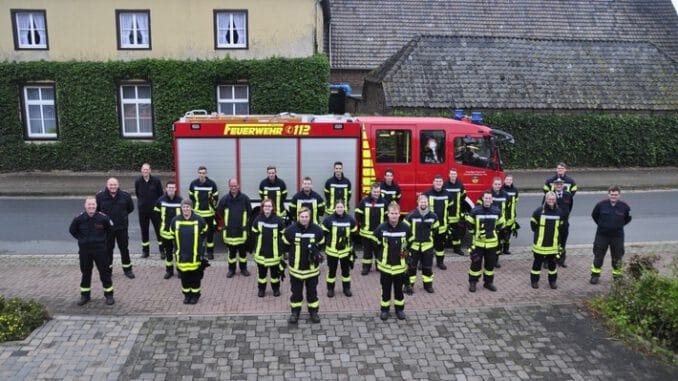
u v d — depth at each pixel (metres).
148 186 11.72
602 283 10.66
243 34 21.12
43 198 17.83
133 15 20.86
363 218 11.01
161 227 10.73
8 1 20.56
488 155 13.48
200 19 20.86
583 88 22.73
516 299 9.88
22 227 14.39
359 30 27.83
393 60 23.67
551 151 22.08
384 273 8.83
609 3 29.67
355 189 13.06
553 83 22.69
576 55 23.75
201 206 11.70
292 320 8.81
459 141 13.31
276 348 8.07
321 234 8.80
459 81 22.19
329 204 12.12
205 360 7.71
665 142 22.67
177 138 12.62
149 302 9.57
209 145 12.68
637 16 29.34
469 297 9.95
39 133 21.62
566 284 10.62
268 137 12.73
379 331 8.62
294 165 12.84
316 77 20.98
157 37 20.91
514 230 12.32
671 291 8.41
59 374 7.25
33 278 10.66
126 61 20.89
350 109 27.22
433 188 11.49
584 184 19.80
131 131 21.67
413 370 7.56
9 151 21.27
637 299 8.82
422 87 21.78
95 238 9.19
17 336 8.09
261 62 20.83
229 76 20.95
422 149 13.22
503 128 21.56
